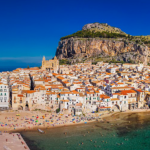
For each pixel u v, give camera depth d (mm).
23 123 144375
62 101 170750
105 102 178125
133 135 131625
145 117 167375
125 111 182125
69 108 167125
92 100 176125
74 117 160875
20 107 171000
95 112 173625
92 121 155500
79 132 134125
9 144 111562
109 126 146125
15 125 140500
